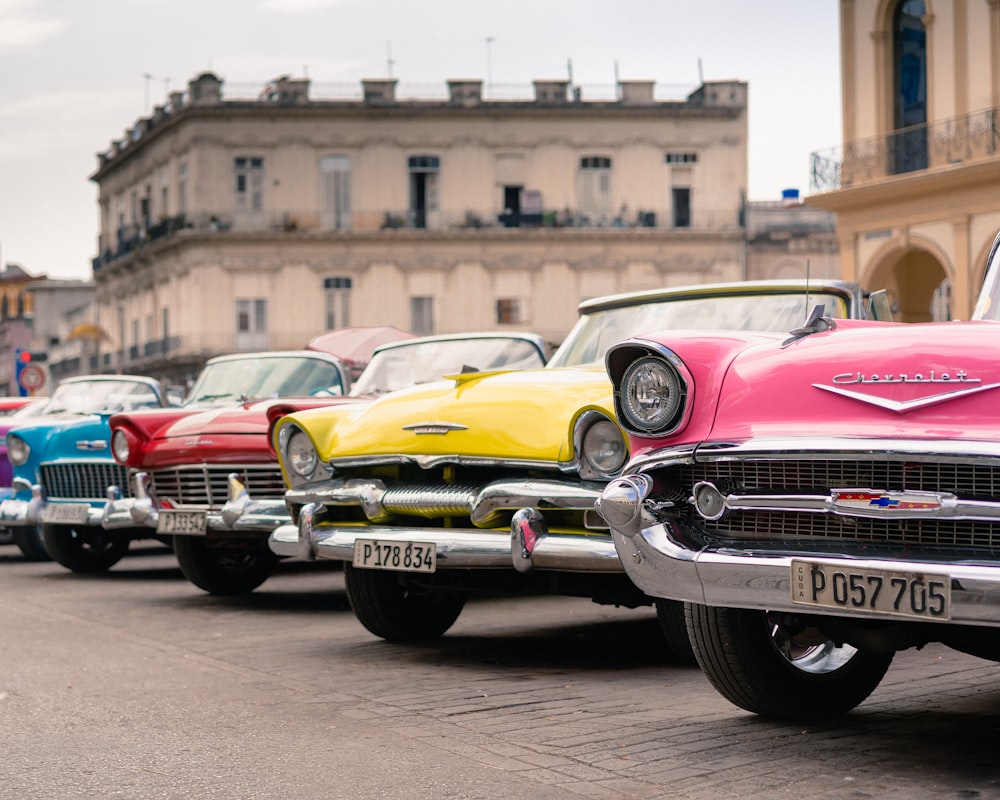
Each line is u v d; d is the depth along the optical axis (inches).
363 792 137.6
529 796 134.6
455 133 1867.6
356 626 265.9
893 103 904.3
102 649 237.0
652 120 1882.4
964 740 155.4
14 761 154.6
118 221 2190.0
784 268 1898.4
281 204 1856.5
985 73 833.5
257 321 1863.9
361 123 1861.5
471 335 310.8
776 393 146.6
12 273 3043.8
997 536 131.0
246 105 1845.5
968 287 836.0
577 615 279.7
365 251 1862.7
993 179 816.3
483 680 201.5
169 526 305.3
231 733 166.2
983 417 131.5
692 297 242.7
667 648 232.8
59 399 436.5
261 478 298.2
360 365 409.1
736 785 137.0
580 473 195.2
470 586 221.0
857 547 139.1
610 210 1883.6
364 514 231.1
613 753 151.8
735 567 145.9
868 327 154.5
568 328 1868.8
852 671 169.6
